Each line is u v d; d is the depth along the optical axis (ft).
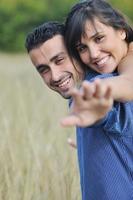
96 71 7.85
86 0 7.95
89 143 7.77
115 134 7.59
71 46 7.86
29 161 14.06
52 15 107.04
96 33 7.66
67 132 17.04
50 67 7.96
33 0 106.83
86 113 6.14
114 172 7.71
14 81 36.04
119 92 6.63
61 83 7.97
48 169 13.46
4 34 104.68
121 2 118.42
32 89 29.12
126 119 7.38
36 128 18.61
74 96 6.05
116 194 7.77
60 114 21.62
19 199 12.57
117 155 7.69
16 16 105.60
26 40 8.16
